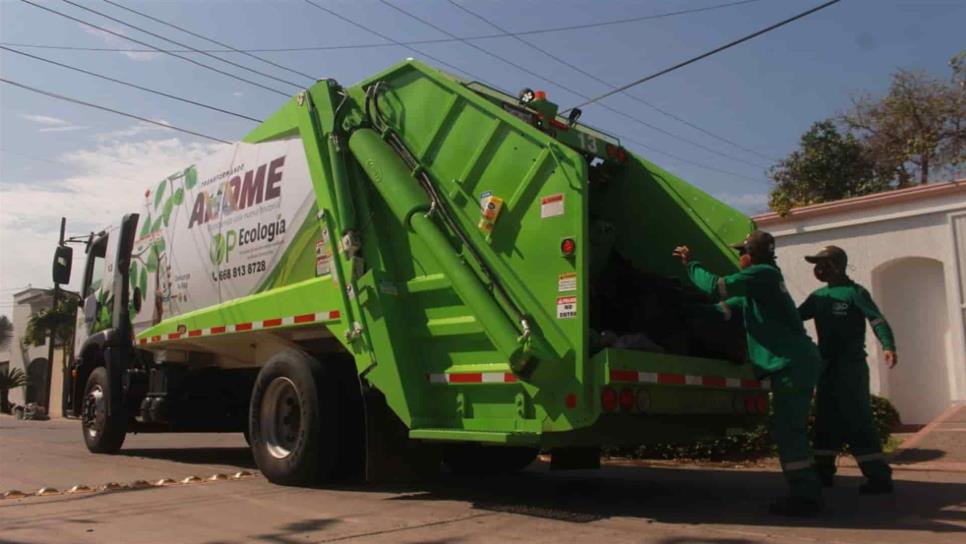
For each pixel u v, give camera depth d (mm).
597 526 4848
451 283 5590
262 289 7418
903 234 10570
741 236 6172
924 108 20953
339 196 6457
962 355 10008
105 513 5473
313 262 6789
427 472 6230
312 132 6898
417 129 6098
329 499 6020
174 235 9047
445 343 5727
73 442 12281
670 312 6074
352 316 6215
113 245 10523
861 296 6172
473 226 5555
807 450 5035
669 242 6609
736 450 8703
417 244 5922
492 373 5363
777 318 5102
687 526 4801
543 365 4922
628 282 6289
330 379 6582
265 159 7617
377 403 6102
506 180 5422
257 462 6973
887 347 5984
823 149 22359
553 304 5027
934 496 5859
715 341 5965
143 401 9523
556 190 5125
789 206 11633
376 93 6453
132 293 9930
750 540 4363
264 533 4750
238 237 7816
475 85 6215
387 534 4648
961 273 10016
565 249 5012
